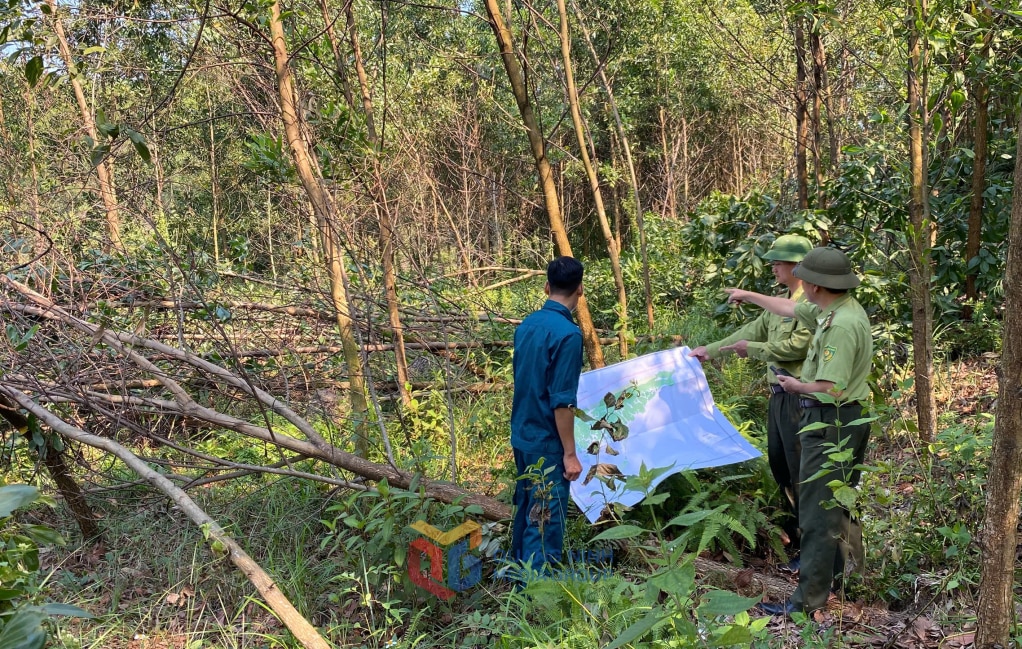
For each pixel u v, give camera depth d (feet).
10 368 13.19
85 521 13.58
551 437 11.16
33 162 16.99
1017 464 7.48
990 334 20.95
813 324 11.59
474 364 20.92
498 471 14.92
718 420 13.56
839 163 24.25
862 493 10.34
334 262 15.14
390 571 11.13
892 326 19.13
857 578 10.97
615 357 22.34
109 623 11.16
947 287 22.48
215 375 15.92
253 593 11.69
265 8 14.34
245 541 12.92
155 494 14.73
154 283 17.56
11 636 5.46
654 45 44.01
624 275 28.89
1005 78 16.33
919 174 14.03
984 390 18.53
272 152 14.74
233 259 20.77
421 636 9.99
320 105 18.42
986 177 20.76
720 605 6.77
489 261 34.27
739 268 21.58
